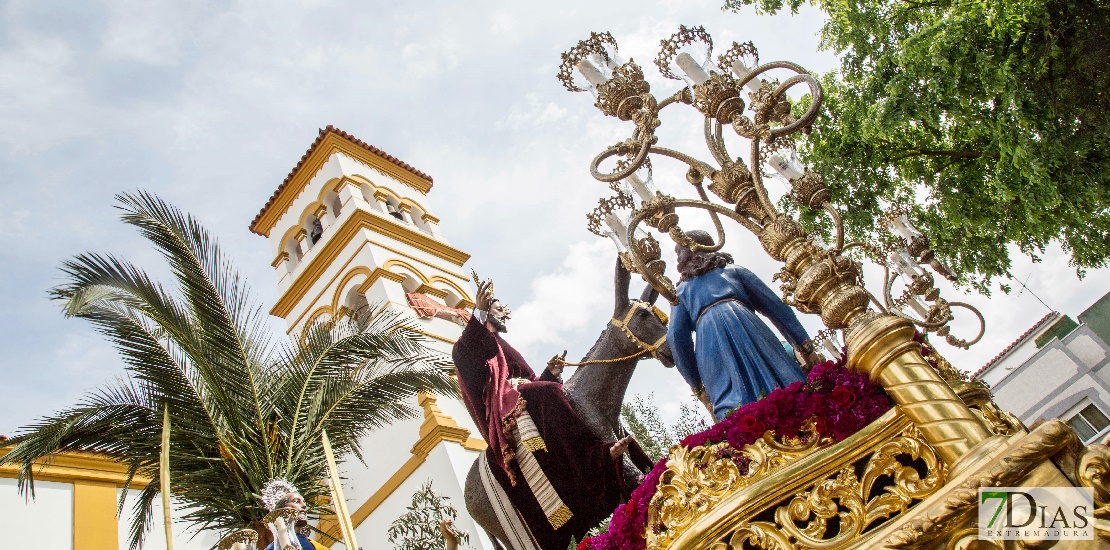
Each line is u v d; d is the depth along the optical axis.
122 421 10.63
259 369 11.54
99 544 16.02
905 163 17.17
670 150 6.86
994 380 26.89
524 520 8.73
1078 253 15.96
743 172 6.44
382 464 19.75
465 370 9.45
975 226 16.30
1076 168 14.19
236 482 10.26
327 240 25.38
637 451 8.81
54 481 16.31
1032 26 14.00
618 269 9.48
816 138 17.12
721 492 5.56
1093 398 22.47
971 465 4.77
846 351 5.66
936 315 8.47
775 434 5.59
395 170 28.56
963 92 14.26
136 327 10.88
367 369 13.49
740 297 7.23
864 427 5.33
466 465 18.61
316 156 27.58
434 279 24.36
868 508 5.12
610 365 9.27
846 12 16.19
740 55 7.04
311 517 10.56
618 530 6.04
